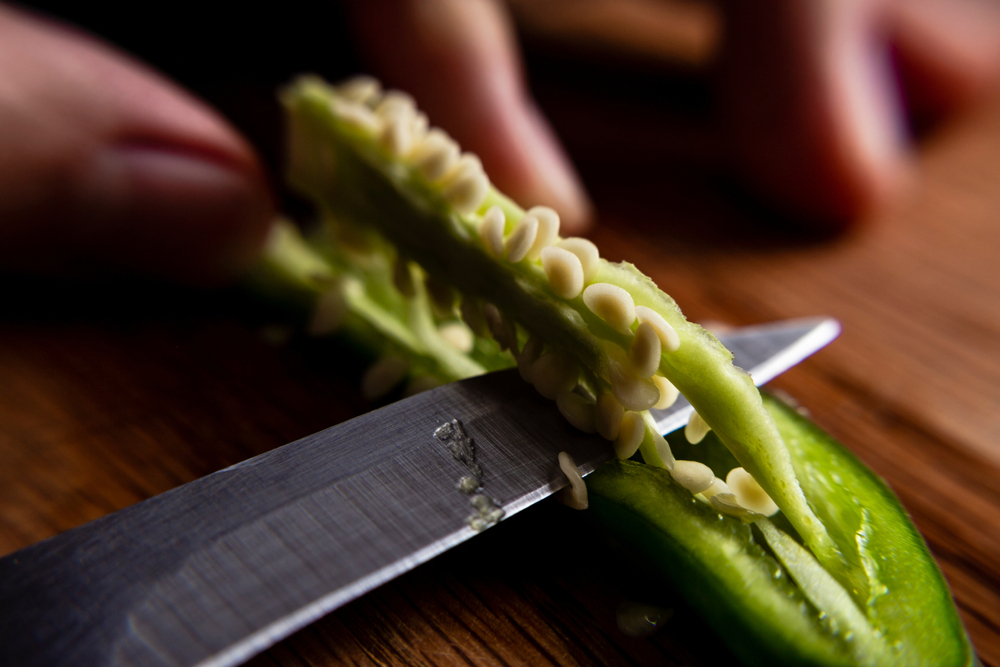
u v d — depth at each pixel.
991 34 0.16
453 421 0.08
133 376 0.10
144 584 0.07
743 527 0.08
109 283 0.11
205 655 0.07
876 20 0.15
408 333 0.10
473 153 0.13
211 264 0.11
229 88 0.15
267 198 0.11
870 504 0.08
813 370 0.11
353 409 0.10
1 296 0.11
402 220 0.09
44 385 0.10
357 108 0.10
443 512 0.08
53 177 0.10
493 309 0.09
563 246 0.08
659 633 0.08
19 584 0.07
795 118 0.13
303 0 0.16
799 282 0.12
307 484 0.08
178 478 0.09
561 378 0.08
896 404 0.11
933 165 0.15
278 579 0.07
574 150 0.15
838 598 0.08
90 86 0.10
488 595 0.08
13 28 0.11
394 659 0.08
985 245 0.13
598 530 0.08
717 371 0.08
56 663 0.07
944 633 0.07
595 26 0.18
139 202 0.11
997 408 0.11
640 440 0.08
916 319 0.12
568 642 0.08
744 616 0.08
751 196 0.14
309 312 0.11
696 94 0.16
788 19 0.13
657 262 0.13
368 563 0.07
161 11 0.16
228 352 0.11
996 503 0.10
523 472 0.08
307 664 0.08
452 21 0.13
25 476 0.09
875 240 0.13
